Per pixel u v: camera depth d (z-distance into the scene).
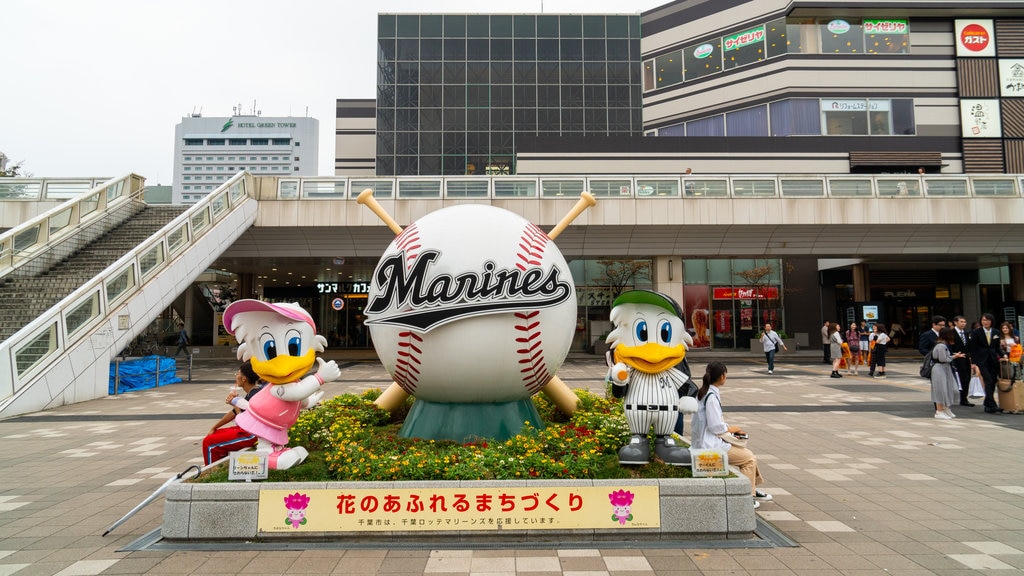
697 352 29.64
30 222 16.19
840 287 31.50
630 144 32.41
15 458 7.64
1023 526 4.96
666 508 4.59
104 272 13.88
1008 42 32.84
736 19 34.47
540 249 6.11
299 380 5.16
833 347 17.52
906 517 5.19
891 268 31.12
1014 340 11.17
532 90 40.75
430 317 5.51
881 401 12.58
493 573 3.96
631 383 5.34
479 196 20.97
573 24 41.16
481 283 5.55
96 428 9.77
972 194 21.06
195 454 7.85
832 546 4.50
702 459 4.86
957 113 32.44
